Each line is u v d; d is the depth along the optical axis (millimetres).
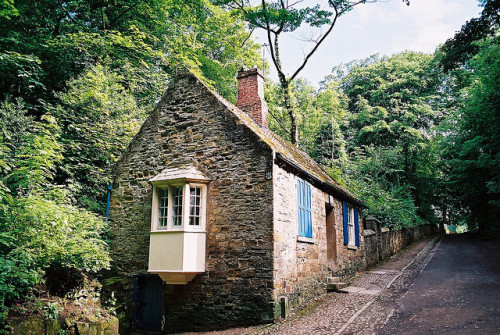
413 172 32938
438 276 12438
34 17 14414
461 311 7648
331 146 30562
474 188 25406
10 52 11664
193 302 8953
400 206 23406
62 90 13977
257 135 9125
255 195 8789
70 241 7867
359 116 33812
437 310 7941
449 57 16281
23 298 7109
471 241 24516
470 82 24188
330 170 23266
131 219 10547
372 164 26531
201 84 10336
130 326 9656
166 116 10727
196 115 10203
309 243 10445
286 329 7465
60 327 6941
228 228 8945
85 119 12141
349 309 8906
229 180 9234
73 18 16234
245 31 26234
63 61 13930
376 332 6848
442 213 40438
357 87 37375
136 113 13922
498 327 6348
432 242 26484
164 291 9422
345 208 14055
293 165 9508
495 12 14445
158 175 9883
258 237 8516
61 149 9570
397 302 9195
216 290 8727
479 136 19422
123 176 11008
